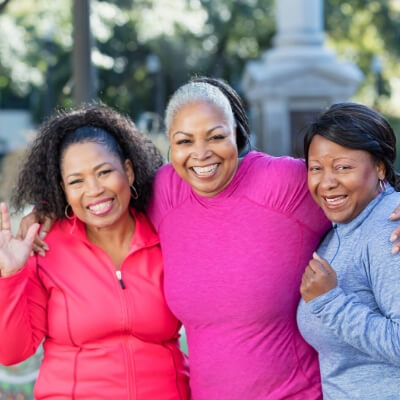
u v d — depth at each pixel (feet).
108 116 9.15
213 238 8.53
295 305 8.51
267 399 8.39
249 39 89.10
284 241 8.43
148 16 76.79
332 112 7.84
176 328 9.05
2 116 110.32
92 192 8.55
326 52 38.75
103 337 8.68
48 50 56.13
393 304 7.25
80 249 8.91
